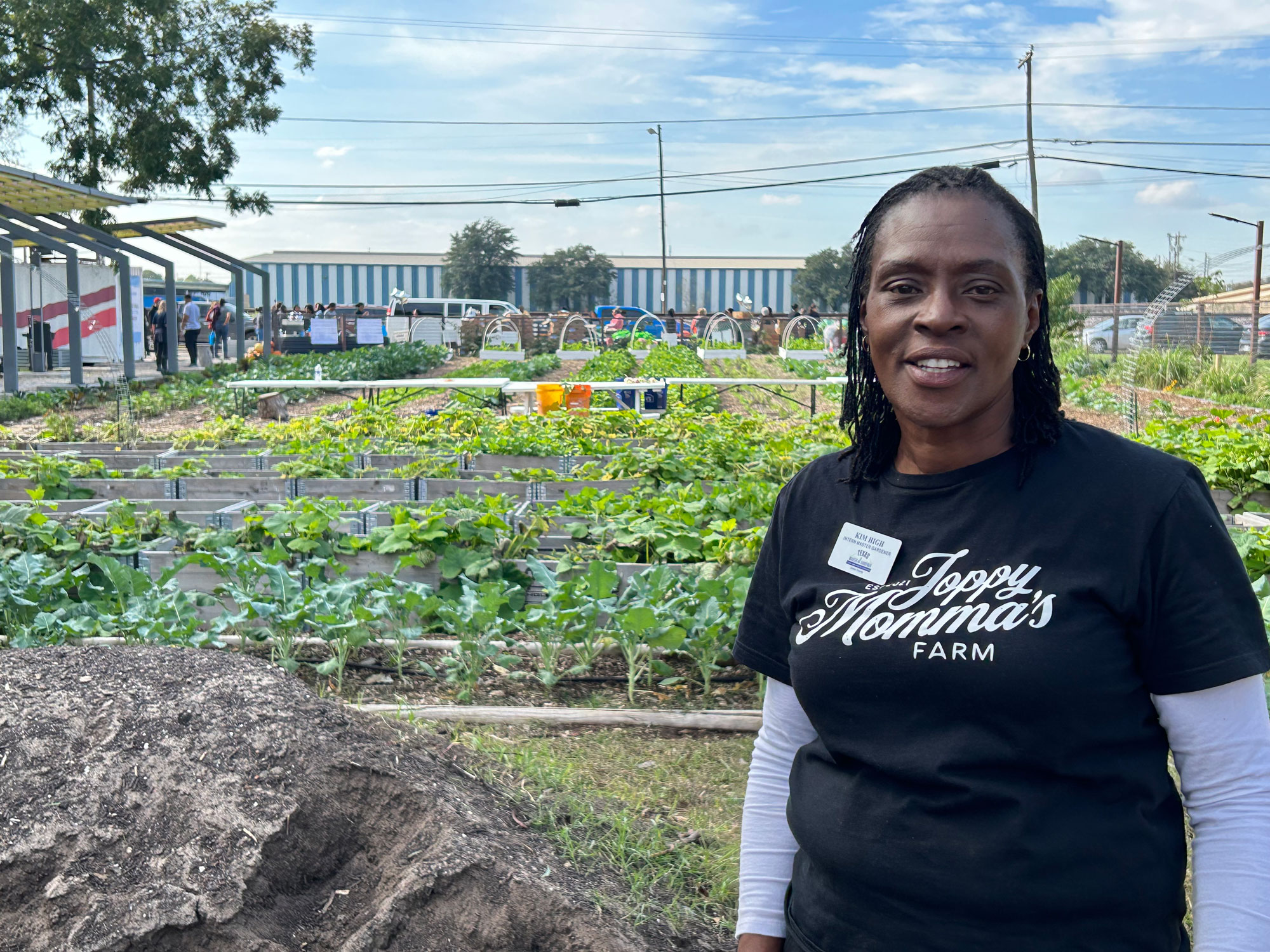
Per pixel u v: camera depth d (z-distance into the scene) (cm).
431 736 354
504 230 8162
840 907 158
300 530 667
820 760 168
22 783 295
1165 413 1741
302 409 2097
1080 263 7994
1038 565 146
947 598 150
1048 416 153
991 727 145
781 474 1035
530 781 349
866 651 155
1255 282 2806
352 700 492
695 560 689
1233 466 955
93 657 352
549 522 741
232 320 4222
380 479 898
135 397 2052
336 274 8006
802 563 172
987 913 144
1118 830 142
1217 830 139
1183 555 140
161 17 3219
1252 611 141
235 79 3403
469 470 1013
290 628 524
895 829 151
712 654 512
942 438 157
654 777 402
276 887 279
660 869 318
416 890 272
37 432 1602
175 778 295
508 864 282
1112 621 143
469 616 508
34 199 2252
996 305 149
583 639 525
